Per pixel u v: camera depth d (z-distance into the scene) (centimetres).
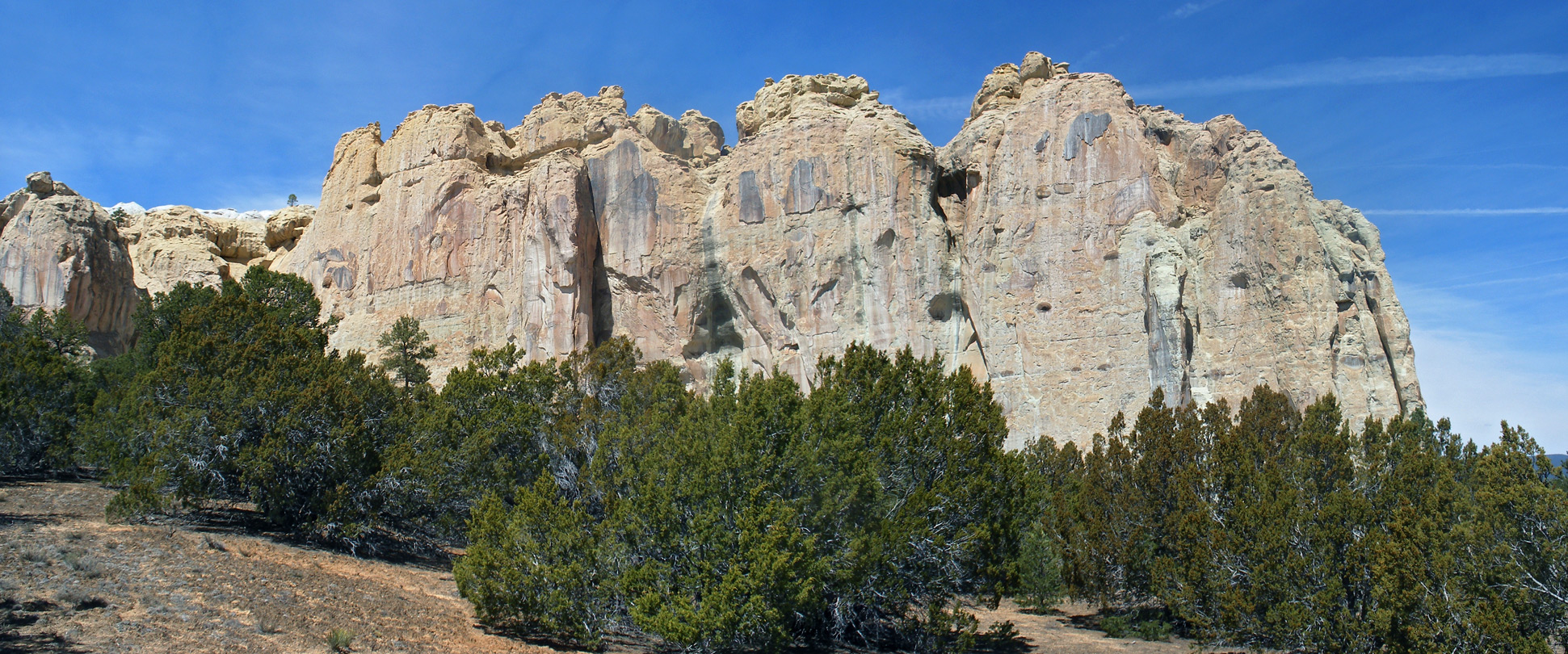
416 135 8206
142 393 3284
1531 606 2202
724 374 2697
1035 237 6341
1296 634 2438
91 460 3875
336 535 3009
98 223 8462
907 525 2388
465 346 7512
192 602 2041
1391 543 2300
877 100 7156
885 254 6562
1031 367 6150
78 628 1748
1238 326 6003
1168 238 6066
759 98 7575
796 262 6744
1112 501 3272
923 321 6475
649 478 2355
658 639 2420
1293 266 5872
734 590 2044
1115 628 3256
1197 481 2994
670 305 7125
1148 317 5966
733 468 2252
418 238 7869
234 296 3791
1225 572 2667
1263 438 3338
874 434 2627
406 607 2358
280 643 1856
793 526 2170
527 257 7412
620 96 7862
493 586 2234
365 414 3341
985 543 2533
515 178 7806
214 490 3180
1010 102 6975
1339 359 5744
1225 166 6362
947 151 7031
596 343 7412
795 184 6850
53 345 5519
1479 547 2269
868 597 2372
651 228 7238
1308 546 2545
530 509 2380
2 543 2341
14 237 8094
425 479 3186
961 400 2741
